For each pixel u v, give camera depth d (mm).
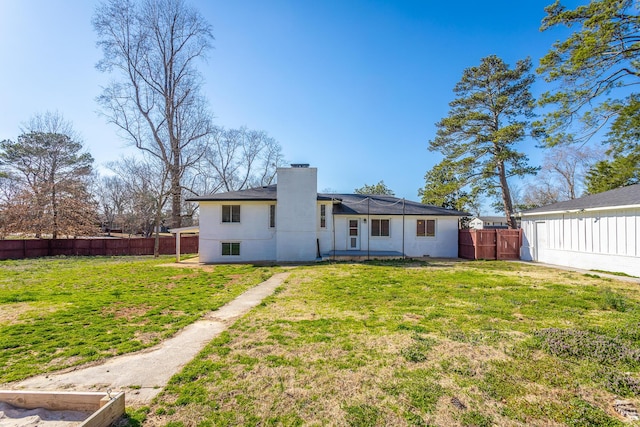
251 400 3164
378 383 3461
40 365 4062
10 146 28422
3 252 20625
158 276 11516
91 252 23703
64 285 9797
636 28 13594
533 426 2729
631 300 7117
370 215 17859
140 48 24688
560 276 10914
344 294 8023
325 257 16438
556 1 14688
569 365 3814
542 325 5367
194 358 4199
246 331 5230
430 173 27312
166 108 25984
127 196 34531
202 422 2826
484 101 24781
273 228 16891
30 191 24891
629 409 2932
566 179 36062
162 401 3176
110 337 5066
